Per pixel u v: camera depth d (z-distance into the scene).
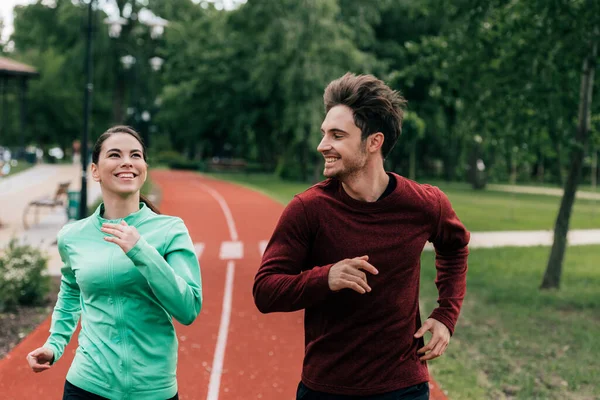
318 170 39.81
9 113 57.19
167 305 2.68
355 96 2.64
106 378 2.79
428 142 47.03
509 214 25.44
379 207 2.68
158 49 48.53
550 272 10.95
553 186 53.19
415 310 2.79
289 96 33.38
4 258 8.94
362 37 38.03
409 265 2.71
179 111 51.59
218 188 32.69
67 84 51.06
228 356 6.58
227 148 67.50
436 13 11.20
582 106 10.43
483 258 14.49
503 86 10.02
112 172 2.92
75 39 47.47
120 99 49.59
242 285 10.27
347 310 2.67
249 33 40.34
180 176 43.97
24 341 6.86
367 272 2.65
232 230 17.47
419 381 2.73
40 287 8.78
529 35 9.53
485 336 7.64
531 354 6.88
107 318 2.83
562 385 5.87
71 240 2.97
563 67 9.80
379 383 2.66
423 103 37.78
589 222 23.56
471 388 5.68
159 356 2.87
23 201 22.95
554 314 8.96
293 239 2.70
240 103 44.53
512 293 10.33
